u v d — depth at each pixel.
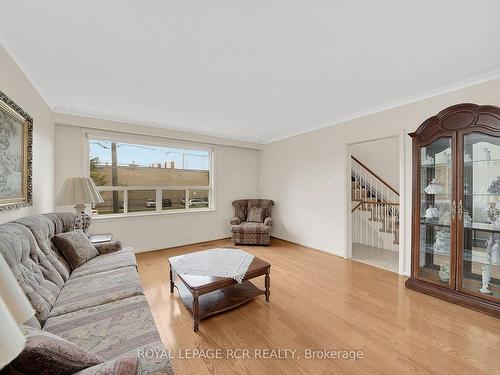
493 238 2.15
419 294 2.42
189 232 4.49
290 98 2.85
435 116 2.38
